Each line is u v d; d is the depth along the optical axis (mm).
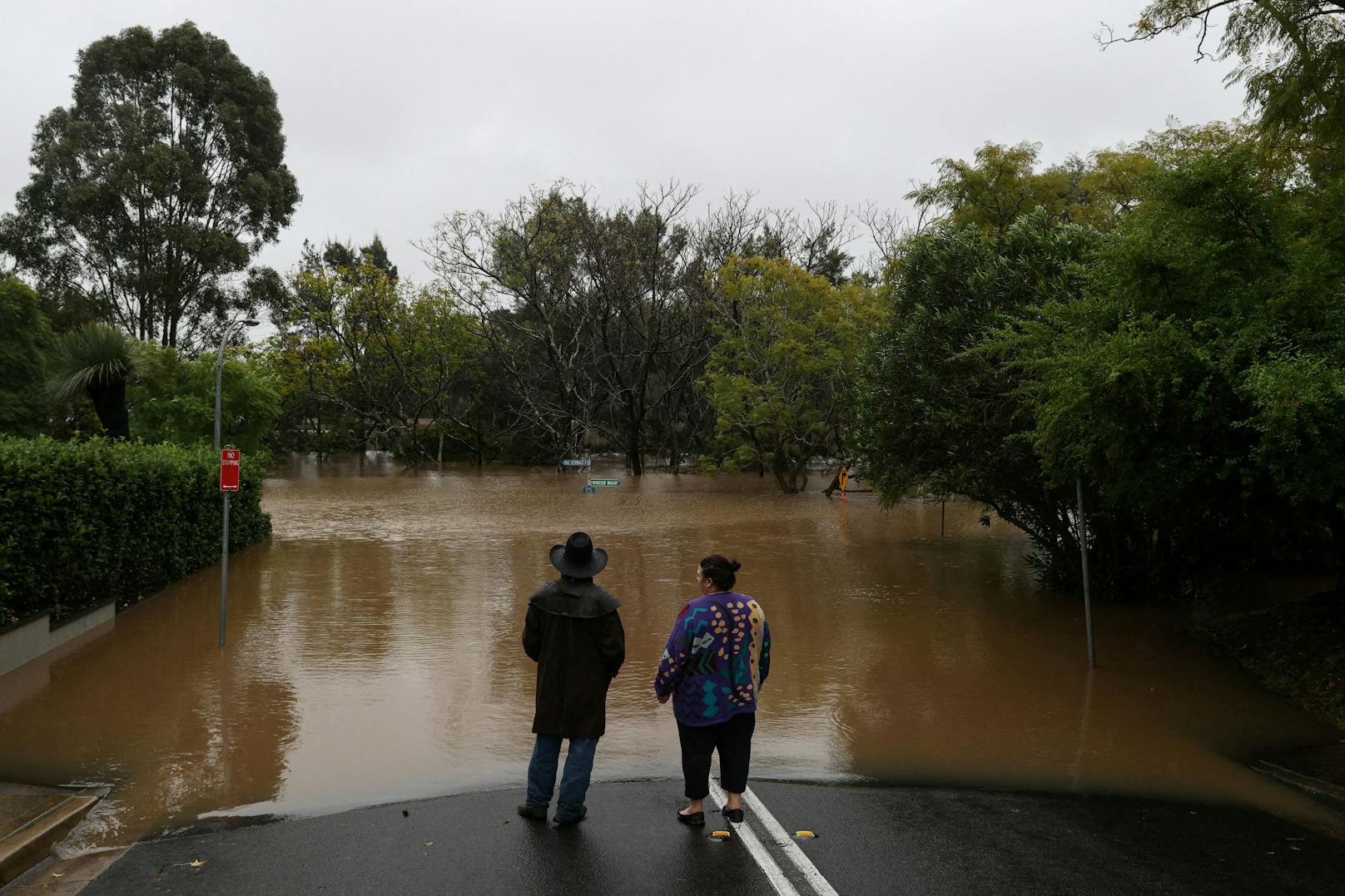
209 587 13188
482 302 45500
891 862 4461
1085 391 7602
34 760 6125
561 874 4262
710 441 37469
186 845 4660
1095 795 5602
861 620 11234
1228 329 7512
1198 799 5527
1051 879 4281
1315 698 7582
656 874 4258
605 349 46219
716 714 4762
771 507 26781
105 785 5652
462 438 55312
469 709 7391
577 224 43094
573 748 4848
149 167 41875
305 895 4035
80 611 10039
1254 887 4227
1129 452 7848
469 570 14844
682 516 24297
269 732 6758
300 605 11859
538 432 52500
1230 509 8531
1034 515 13172
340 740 6574
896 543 18781
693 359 45250
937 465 12766
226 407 24891
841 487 30625
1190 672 8758
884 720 7227
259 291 47406
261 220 46750
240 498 16938
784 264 33156
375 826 4898
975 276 11805
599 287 43375
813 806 5281
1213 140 15875
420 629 10453
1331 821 5176
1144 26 8805
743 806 5250
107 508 10742
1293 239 8117
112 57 44281
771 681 8445
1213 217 8070
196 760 6141
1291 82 8273
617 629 4910
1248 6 8375
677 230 44969
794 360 32531
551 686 4855
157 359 19781
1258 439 7324
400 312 48344
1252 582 13117
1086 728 7031
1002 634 10430
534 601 4898
